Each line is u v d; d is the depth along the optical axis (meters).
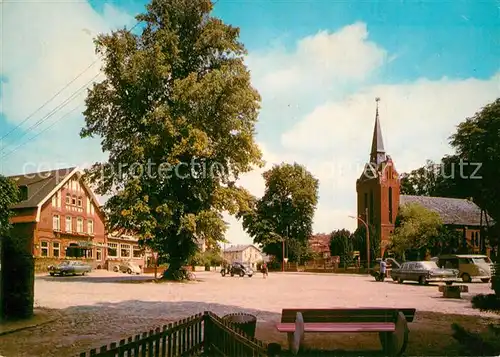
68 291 23.02
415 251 57.28
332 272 64.69
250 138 34.25
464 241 58.94
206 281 35.56
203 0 34.12
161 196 33.34
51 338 9.80
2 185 14.01
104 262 60.19
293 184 77.88
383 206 69.50
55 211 51.78
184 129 31.48
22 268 11.94
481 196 11.59
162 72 31.59
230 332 6.35
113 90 34.19
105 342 9.41
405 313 8.19
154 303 17.03
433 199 71.31
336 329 7.84
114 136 34.16
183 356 7.13
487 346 7.66
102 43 32.22
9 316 11.70
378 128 76.44
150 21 34.72
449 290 19.45
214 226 33.41
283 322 8.26
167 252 35.06
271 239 77.69
